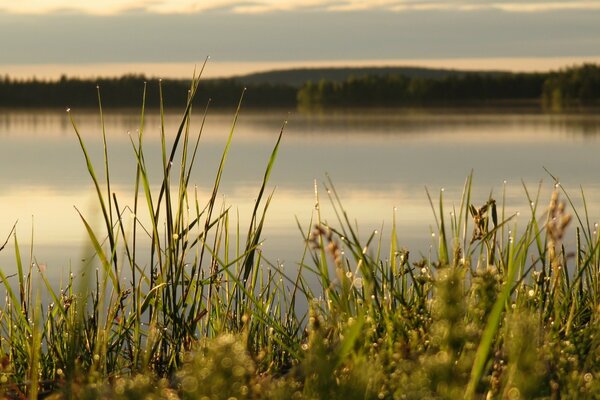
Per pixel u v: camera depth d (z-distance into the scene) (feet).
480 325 11.55
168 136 292.20
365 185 102.32
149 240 49.73
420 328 12.60
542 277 14.64
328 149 196.34
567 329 13.75
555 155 166.71
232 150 192.95
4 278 15.43
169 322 15.53
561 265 15.70
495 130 300.81
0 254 50.98
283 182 105.91
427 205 74.38
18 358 14.84
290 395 9.53
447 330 9.54
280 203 77.77
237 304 15.85
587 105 565.12
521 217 45.70
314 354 9.82
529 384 9.16
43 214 75.82
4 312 15.65
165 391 11.05
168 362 15.07
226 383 8.59
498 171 130.11
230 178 113.50
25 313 15.60
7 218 72.74
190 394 8.59
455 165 143.13
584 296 16.24
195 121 484.33
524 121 394.93
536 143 211.82
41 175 124.16
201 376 8.61
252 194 86.48
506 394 9.37
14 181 113.29
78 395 10.69
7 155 186.50
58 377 14.19
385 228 58.08
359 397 9.34
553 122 382.83
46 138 295.89
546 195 76.69
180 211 15.62
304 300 23.93
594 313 14.75
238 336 13.78
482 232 14.74
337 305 14.15
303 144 220.43
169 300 15.31
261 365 14.10
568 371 11.72
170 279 15.38
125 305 16.11
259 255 16.01
